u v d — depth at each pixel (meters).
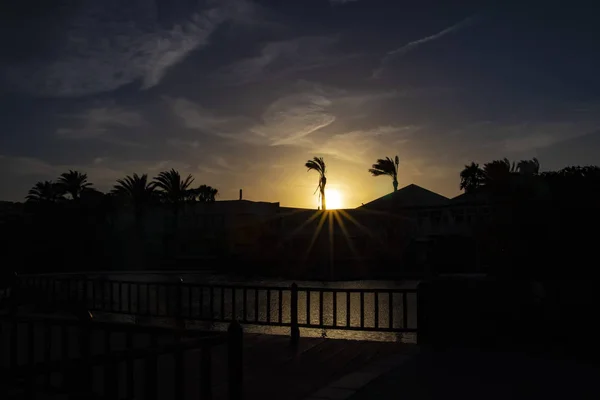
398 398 6.14
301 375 7.30
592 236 9.14
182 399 4.99
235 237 55.16
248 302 21.52
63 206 51.47
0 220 50.06
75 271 45.84
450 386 6.62
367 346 9.20
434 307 9.26
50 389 5.93
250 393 6.46
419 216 40.69
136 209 55.75
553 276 9.45
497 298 8.86
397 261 41.25
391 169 56.22
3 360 7.93
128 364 5.52
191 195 60.78
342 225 45.34
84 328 6.20
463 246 35.28
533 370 7.40
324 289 9.88
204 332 5.79
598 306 8.21
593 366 7.61
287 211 63.75
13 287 13.45
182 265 53.56
